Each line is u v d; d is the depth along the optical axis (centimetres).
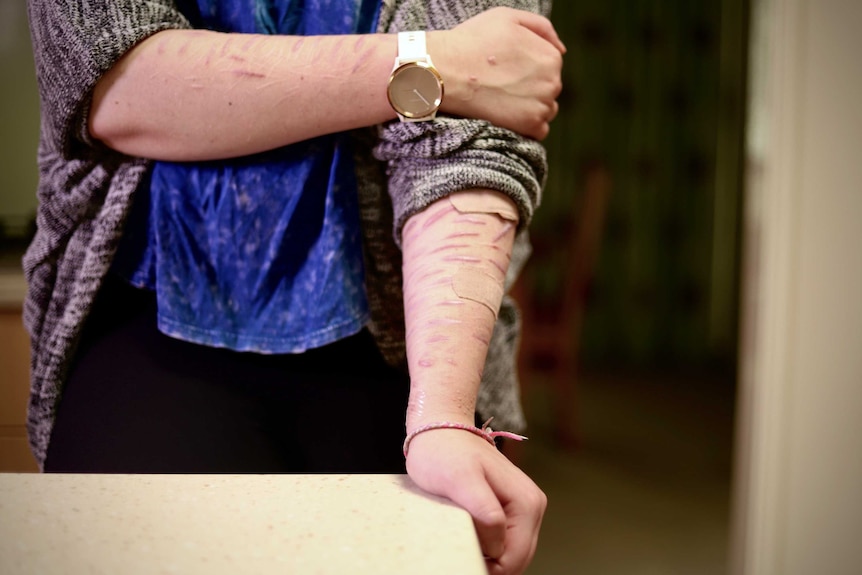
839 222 129
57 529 36
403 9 65
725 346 512
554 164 504
